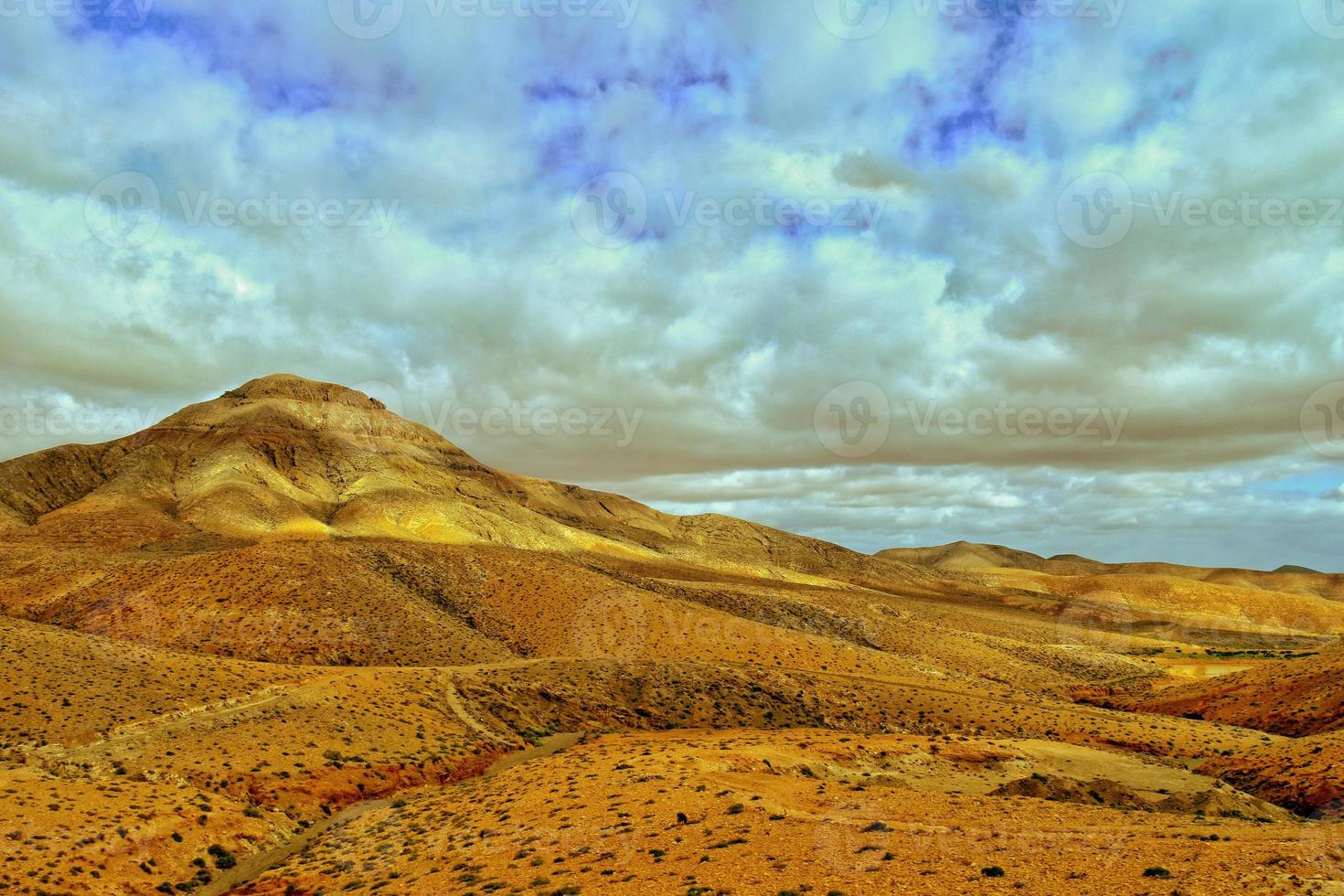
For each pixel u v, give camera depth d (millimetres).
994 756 60125
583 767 53094
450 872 34031
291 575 120250
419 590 135125
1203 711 102438
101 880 37062
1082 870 27219
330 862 39969
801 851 31000
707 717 87688
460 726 73125
